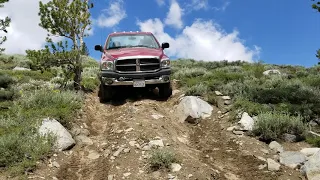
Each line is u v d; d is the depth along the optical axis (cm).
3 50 1069
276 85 1083
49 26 1095
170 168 579
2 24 1053
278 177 570
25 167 579
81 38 1152
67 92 986
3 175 555
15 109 845
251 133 740
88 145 713
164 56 1048
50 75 1623
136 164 604
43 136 668
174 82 1248
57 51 1077
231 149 686
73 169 611
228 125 798
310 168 564
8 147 611
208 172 580
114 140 716
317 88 985
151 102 991
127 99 1018
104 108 977
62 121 772
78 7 1120
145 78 1001
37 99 895
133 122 789
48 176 572
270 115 751
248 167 611
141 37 1175
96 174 591
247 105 852
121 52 1035
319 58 795
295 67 1705
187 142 737
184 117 848
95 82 1289
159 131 743
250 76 1230
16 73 1606
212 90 1053
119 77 988
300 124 728
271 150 673
